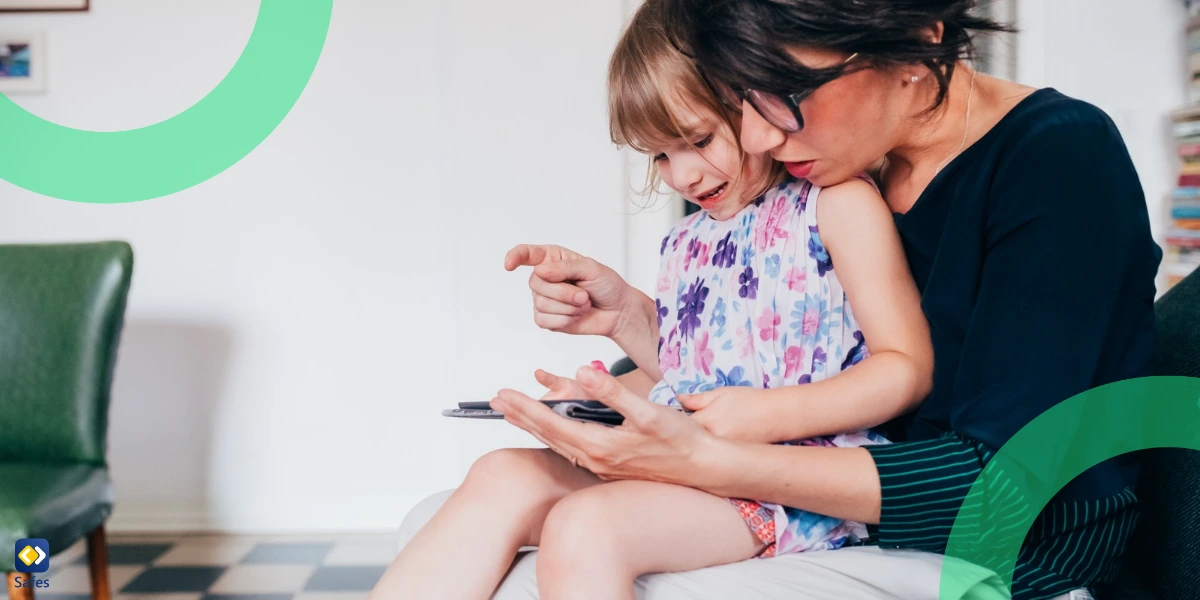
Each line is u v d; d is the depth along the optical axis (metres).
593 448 0.81
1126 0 2.02
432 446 2.73
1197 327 0.90
